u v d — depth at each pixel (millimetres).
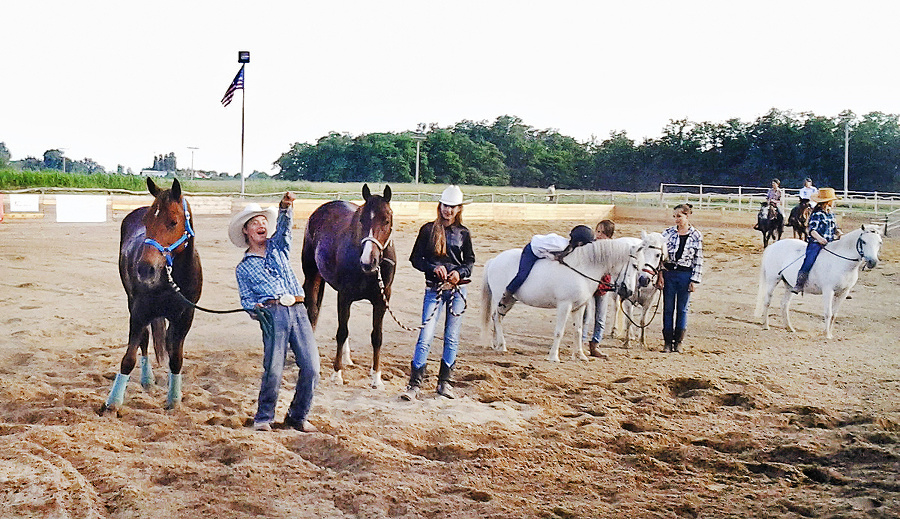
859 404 8195
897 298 16906
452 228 7891
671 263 10945
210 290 14961
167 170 112000
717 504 5398
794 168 74500
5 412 6926
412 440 6512
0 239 21000
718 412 7883
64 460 5496
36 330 10641
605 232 10844
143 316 6836
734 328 13375
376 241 7672
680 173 82500
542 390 8547
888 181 70688
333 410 7320
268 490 5277
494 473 5859
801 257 12859
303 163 94312
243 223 6504
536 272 10086
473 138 103812
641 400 8258
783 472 6094
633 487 5723
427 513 5078
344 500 5207
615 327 12188
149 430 6363
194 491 5227
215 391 8008
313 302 9578
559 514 5145
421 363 8008
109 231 24344
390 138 94750
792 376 9500
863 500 5449
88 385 8039
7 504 4789
